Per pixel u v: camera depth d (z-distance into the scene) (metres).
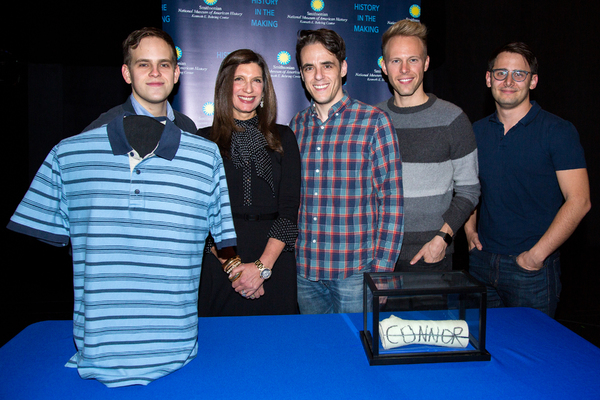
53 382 1.04
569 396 0.98
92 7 4.39
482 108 5.08
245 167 1.78
